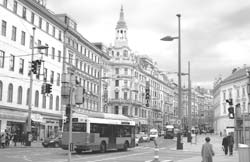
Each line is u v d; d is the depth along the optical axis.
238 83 100.19
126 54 112.12
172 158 28.28
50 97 61.69
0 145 38.22
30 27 55.06
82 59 76.19
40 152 31.88
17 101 51.28
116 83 110.69
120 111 109.56
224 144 31.48
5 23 48.62
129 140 37.28
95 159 26.06
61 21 65.06
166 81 151.50
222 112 112.69
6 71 48.69
